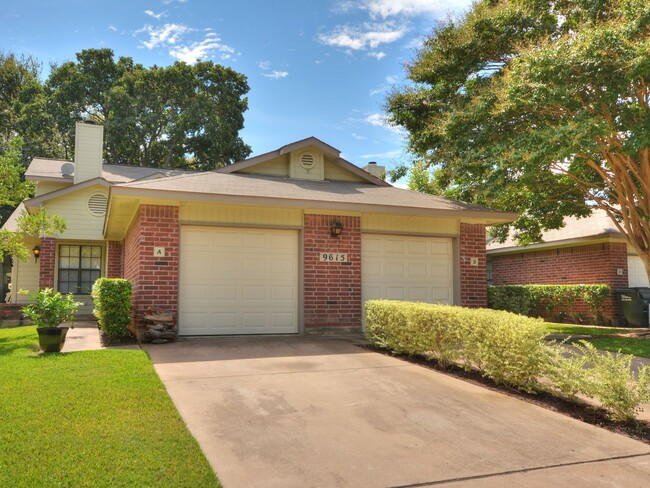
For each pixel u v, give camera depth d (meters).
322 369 6.93
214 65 35.31
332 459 3.91
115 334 9.29
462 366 7.08
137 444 3.96
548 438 4.47
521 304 17.28
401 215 11.26
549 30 11.45
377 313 8.62
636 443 4.40
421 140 13.80
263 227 10.23
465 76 12.80
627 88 9.73
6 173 11.90
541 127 10.33
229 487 3.39
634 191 11.47
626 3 9.18
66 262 16.69
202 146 33.56
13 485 3.20
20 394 5.19
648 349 9.21
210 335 9.80
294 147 12.25
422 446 4.22
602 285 15.20
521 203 13.75
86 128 17.41
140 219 9.39
